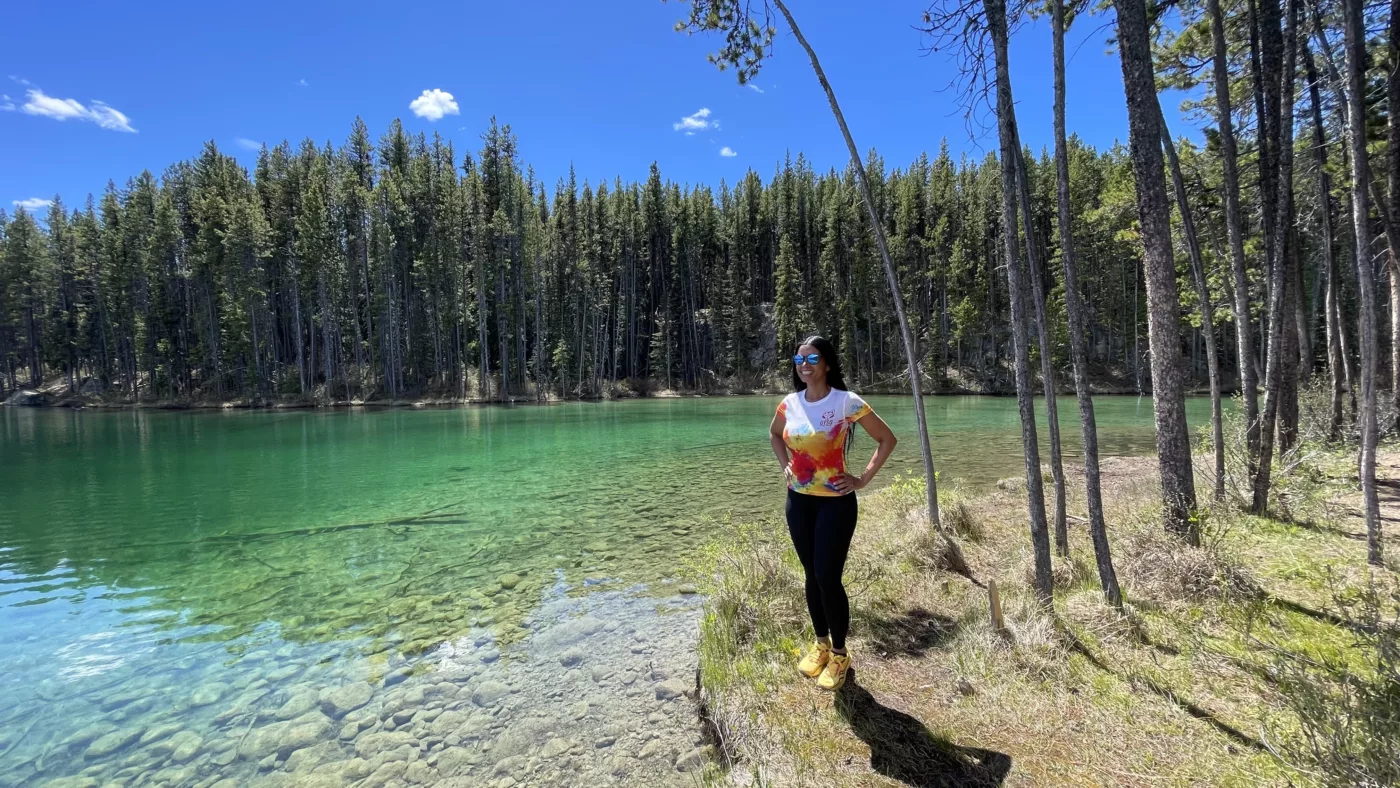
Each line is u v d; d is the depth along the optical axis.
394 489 11.91
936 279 52.62
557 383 51.91
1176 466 4.79
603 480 12.46
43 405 51.28
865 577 5.08
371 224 47.75
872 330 54.53
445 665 4.61
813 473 3.22
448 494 11.28
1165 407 4.84
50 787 3.31
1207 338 6.44
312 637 5.19
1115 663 3.31
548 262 53.47
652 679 4.20
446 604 5.87
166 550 7.99
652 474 13.14
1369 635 3.05
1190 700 2.91
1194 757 2.50
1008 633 3.64
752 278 62.06
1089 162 43.34
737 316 56.78
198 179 55.16
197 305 50.38
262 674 4.55
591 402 47.47
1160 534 4.66
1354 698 2.59
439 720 3.84
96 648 5.05
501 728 3.71
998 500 8.44
